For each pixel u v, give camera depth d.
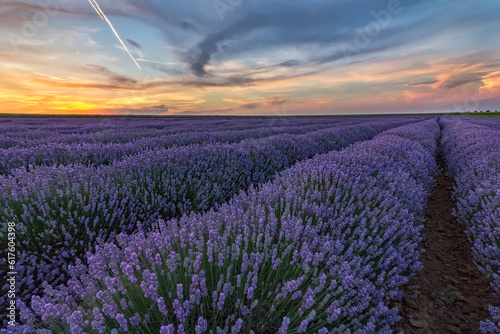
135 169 4.64
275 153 6.80
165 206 3.90
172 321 1.63
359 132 14.84
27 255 2.60
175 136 9.81
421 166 5.56
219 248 2.03
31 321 1.51
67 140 9.07
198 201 4.30
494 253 2.75
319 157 5.24
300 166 4.56
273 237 2.41
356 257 2.10
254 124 21.66
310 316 1.48
